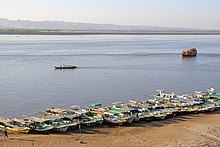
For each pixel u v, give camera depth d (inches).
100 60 6766.7
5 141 2062.0
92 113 2650.1
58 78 4628.4
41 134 2224.4
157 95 3444.9
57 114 2632.9
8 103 3184.1
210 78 4704.7
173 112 2672.2
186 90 3890.3
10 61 6446.9
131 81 4439.0
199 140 2084.2
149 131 2299.5
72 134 2226.9
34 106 3088.1
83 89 3900.1
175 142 2052.2
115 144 2036.2
